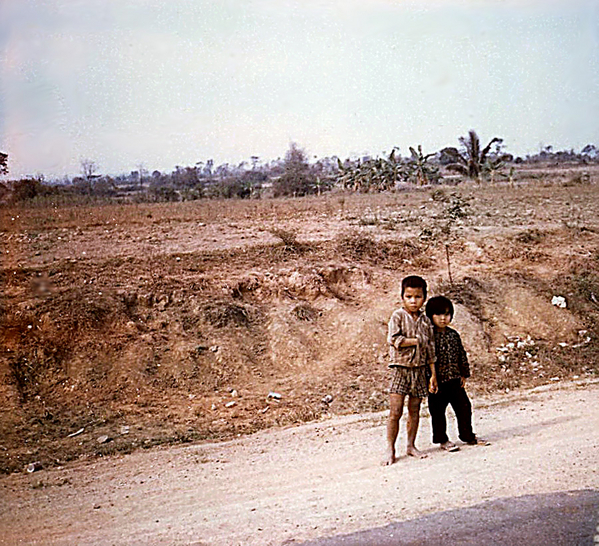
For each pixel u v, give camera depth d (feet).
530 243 45.50
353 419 24.39
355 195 88.94
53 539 13.37
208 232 46.65
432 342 17.56
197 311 32.45
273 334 31.99
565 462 15.69
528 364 31.68
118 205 66.33
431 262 41.88
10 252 37.70
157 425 24.77
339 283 37.63
